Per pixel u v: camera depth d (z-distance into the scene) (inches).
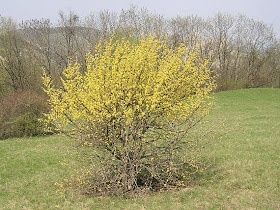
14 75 1815.9
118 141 448.5
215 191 445.4
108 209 409.7
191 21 2230.6
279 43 2421.3
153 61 446.0
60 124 475.5
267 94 1915.6
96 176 465.7
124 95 430.6
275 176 490.9
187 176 494.3
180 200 423.5
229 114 1289.4
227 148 675.4
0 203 459.8
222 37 2358.5
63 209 419.8
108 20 2038.6
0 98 1293.1
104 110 431.2
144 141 448.8
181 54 457.4
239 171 516.1
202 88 472.7
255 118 1137.4
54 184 514.3
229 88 2309.3
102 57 440.5
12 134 1029.8
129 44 460.4
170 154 463.5
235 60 2411.4
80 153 598.5
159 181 468.1
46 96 1196.5
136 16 2062.0
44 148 800.9
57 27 2007.9
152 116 448.5
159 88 432.5
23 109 1072.8
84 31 1978.3
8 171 621.3
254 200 413.4
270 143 707.4
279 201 409.7
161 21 2085.4
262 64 2416.3
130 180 450.3
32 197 471.2
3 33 1859.0
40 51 1920.5
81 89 444.5
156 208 402.0
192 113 460.1
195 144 572.7
